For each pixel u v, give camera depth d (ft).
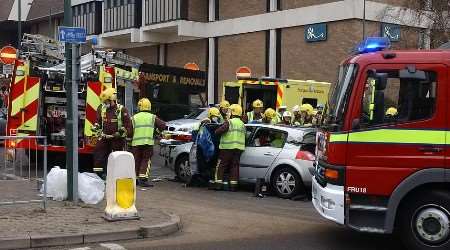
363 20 71.46
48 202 31.71
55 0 135.95
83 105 45.34
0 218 27.20
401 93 23.00
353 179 23.18
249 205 35.42
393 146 22.93
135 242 25.00
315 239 26.48
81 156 46.50
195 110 67.51
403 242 23.49
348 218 23.29
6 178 33.65
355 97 23.34
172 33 104.63
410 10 68.08
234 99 60.70
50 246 23.73
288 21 83.30
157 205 33.86
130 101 51.13
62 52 51.26
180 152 44.57
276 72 85.66
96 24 120.88
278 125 41.27
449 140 22.54
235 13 93.09
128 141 41.57
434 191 22.85
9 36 157.89
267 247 24.68
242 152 40.78
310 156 38.32
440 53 22.91
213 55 97.14
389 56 23.15
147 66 65.46
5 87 66.23
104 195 33.91
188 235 26.68
